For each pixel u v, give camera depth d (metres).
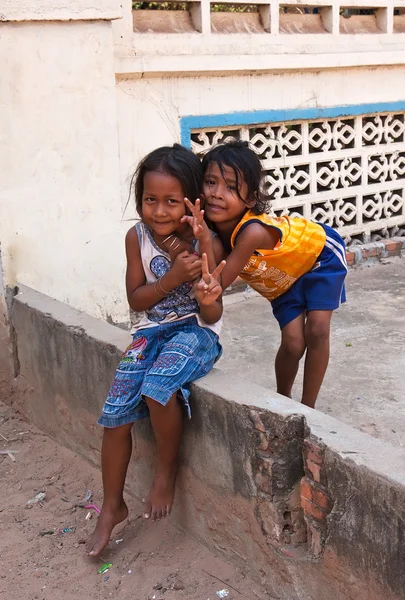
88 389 3.57
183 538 3.08
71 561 3.04
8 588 2.91
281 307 3.48
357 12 6.58
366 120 6.58
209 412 2.78
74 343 3.60
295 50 5.77
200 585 2.82
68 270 4.55
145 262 2.93
